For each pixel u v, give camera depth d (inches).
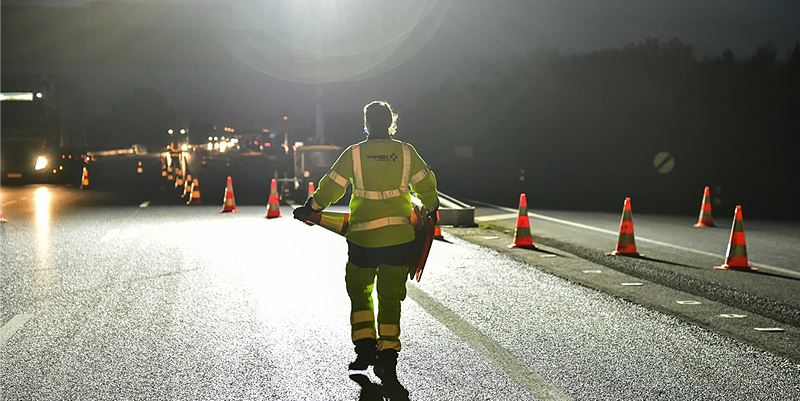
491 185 1529.3
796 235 597.6
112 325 270.7
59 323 273.7
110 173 1962.4
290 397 190.1
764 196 1139.9
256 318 282.2
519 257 453.4
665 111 2017.7
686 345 243.6
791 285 361.4
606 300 319.0
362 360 219.9
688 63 2003.0
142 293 332.5
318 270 398.6
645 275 389.7
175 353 232.2
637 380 205.0
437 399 188.5
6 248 487.8
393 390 195.5
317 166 1144.8
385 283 217.5
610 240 548.1
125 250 479.2
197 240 534.0
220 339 250.1
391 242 215.2
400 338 250.8
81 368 216.2
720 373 212.1
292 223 661.9
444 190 1314.0
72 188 1330.0
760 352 235.5
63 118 2176.4
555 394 192.7
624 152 2110.0
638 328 267.4
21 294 330.3
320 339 250.2
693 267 418.6
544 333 259.3
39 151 1590.8
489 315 288.0
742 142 1803.6
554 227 646.5
